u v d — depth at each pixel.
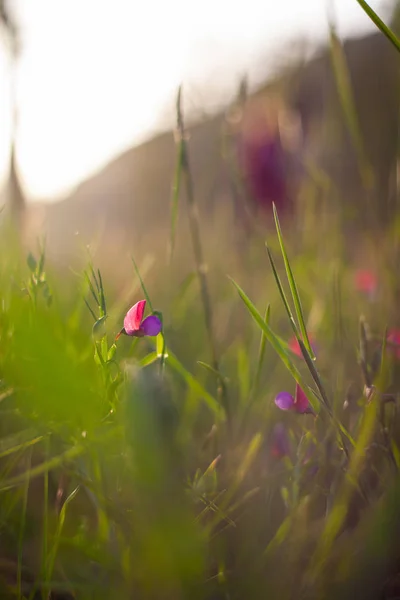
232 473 0.40
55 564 0.36
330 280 0.55
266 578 0.34
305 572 0.34
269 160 0.74
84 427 0.33
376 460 0.38
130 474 0.32
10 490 0.38
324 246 0.68
